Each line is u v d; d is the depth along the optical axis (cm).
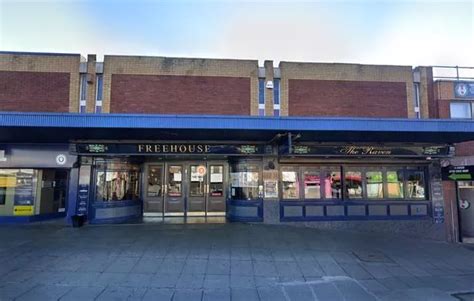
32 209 1170
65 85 1173
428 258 878
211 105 1202
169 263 723
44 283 594
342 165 1224
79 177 1141
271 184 1177
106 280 618
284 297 571
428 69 1298
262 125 883
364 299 572
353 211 1196
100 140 1108
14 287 572
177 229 1052
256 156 1181
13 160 1129
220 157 1291
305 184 1205
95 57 1191
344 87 1255
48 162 1134
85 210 1131
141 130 926
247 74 1225
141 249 817
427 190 1239
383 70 1280
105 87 1181
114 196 1192
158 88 1196
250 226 1112
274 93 1234
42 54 1177
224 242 903
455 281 690
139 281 620
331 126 895
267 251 837
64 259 730
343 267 750
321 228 1165
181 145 1127
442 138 1089
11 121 845
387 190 1231
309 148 1138
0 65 1164
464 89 1291
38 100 1158
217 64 1222
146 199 1313
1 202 1162
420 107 1284
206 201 1321
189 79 1209
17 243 861
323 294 590
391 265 786
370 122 905
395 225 1196
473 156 1249
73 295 546
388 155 1160
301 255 818
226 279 648
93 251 794
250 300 554
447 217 1232
